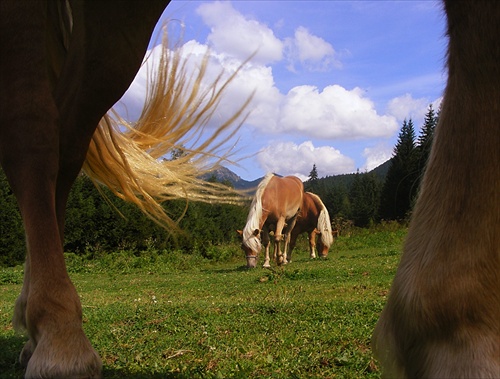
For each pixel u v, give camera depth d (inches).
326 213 519.2
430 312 39.7
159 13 74.7
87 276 419.8
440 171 42.3
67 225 531.8
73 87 71.3
